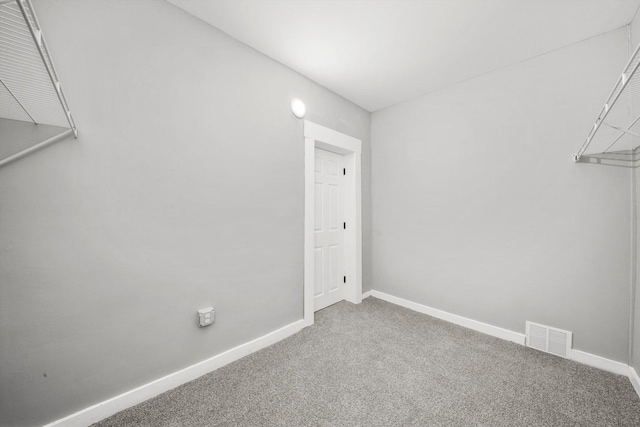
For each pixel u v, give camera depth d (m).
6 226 1.04
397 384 1.50
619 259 1.59
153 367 1.42
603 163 1.64
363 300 2.94
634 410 1.29
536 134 1.88
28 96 0.91
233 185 1.76
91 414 1.21
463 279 2.29
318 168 2.67
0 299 1.04
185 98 1.53
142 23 1.37
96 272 1.24
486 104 2.14
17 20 0.63
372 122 3.07
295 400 1.38
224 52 1.71
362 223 2.95
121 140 1.30
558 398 1.38
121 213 1.30
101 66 1.24
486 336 2.08
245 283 1.83
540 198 1.87
